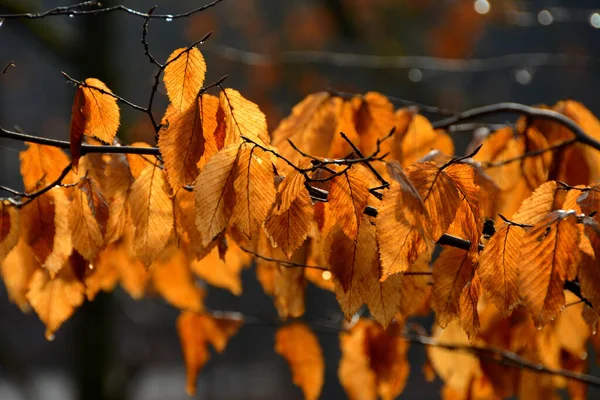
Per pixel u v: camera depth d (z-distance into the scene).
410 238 1.87
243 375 14.55
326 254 1.91
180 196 2.01
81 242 1.98
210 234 1.86
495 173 2.19
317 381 2.22
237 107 1.92
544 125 2.21
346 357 2.23
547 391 2.23
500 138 2.21
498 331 2.21
